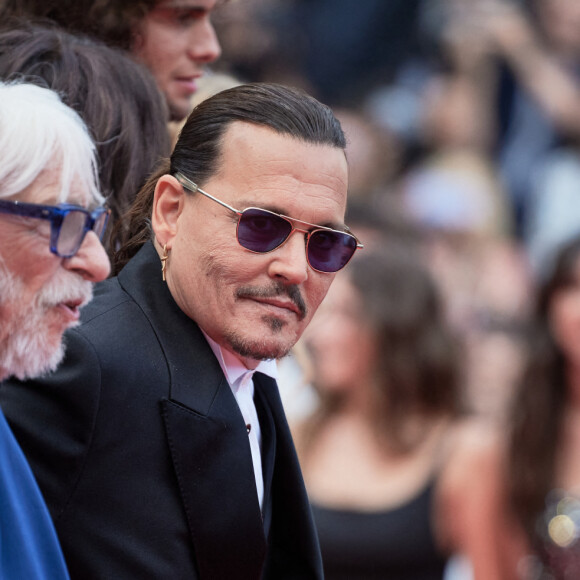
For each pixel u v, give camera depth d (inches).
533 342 626.5
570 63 1077.8
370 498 569.6
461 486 575.2
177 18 434.9
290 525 335.0
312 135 294.8
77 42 387.9
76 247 271.3
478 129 1055.6
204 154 295.6
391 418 579.8
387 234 647.1
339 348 583.2
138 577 284.5
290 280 289.7
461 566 603.2
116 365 288.2
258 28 1000.2
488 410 709.9
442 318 598.5
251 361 316.2
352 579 561.3
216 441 297.0
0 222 263.4
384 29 1150.3
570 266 619.8
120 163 368.2
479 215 968.9
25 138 263.3
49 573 271.1
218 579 297.7
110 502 285.1
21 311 267.3
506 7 1085.8
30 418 284.8
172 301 305.9
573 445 605.9
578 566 585.9
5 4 433.7
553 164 1041.5
